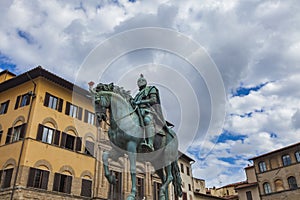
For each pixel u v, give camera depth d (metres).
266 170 52.94
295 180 48.66
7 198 23.72
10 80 29.62
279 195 49.56
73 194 26.97
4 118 29.28
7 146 26.86
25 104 28.42
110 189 25.89
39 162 25.62
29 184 24.22
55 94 29.33
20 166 24.64
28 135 25.81
